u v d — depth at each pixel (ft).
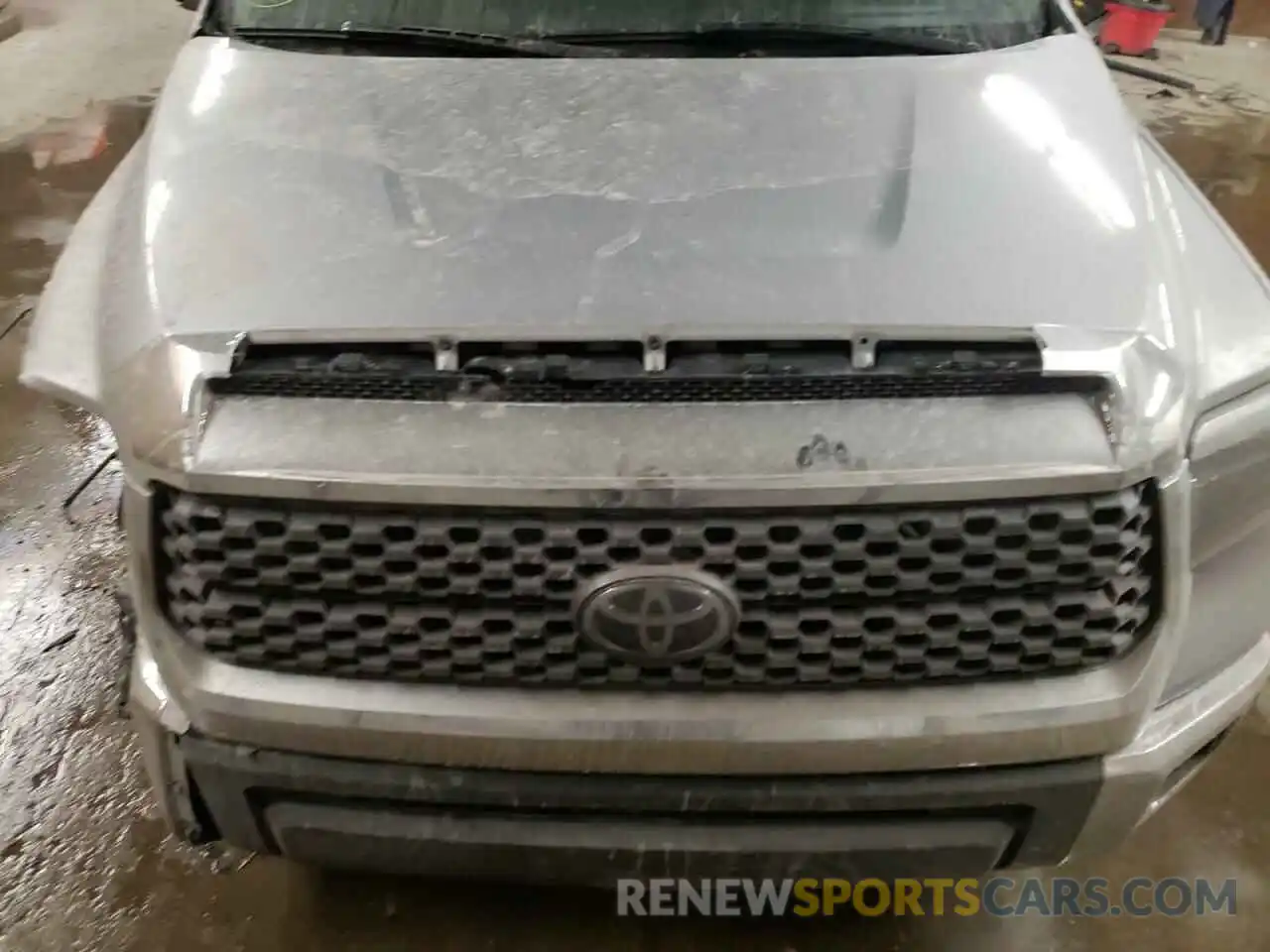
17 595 8.87
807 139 5.49
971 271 4.64
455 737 4.55
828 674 4.52
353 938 6.58
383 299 4.46
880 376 4.24
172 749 4.87
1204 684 5.31
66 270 5.56
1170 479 4.37
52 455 10.38
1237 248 5.88
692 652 4.37
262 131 5.55
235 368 4.29
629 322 4.33
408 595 4.38
